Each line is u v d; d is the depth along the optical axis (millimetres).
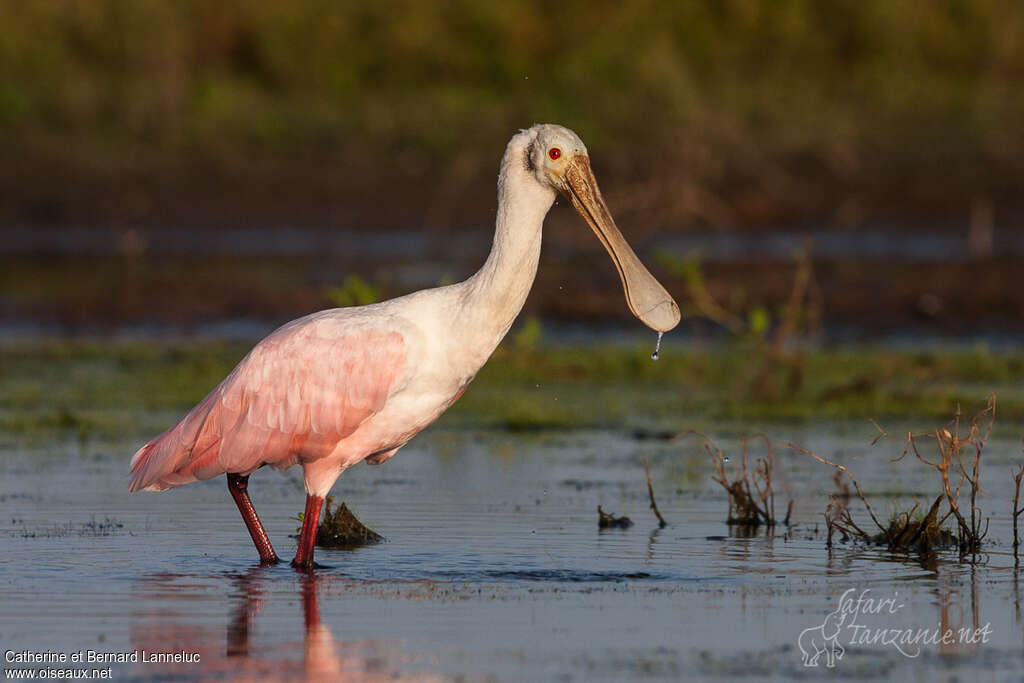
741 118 34188
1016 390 17984
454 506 12516
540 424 16594
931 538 11094
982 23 39656
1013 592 9797
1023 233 29641
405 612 9289
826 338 22312
